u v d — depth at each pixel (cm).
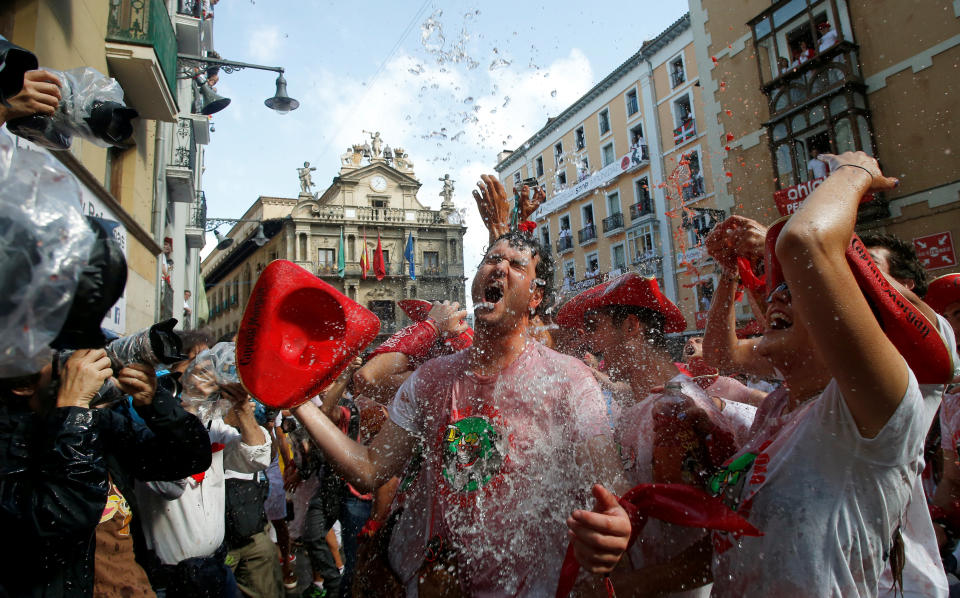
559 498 120
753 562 103
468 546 121
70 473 134
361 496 316
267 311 126
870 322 84
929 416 99
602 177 2333
